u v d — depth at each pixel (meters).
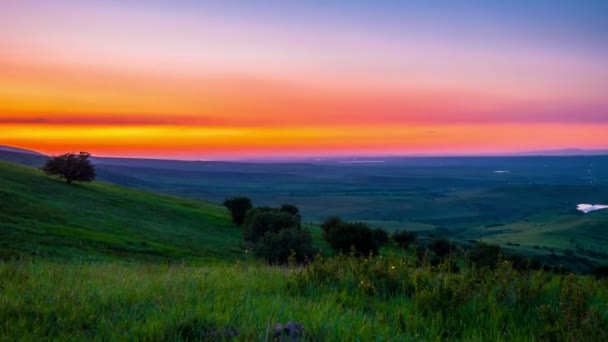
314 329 4.91
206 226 93.12
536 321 5.94
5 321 5.01
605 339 5.06
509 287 7.14
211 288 7.25
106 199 99.88
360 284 7.24
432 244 60.66
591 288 8.00
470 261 8.62
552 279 8.32
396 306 6.43
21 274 7.78
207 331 4.86
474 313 6.05
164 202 114.69
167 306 5.71
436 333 5.28
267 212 68.00
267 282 8.21
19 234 49.94
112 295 6.37
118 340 4.62
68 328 4.94
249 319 5.13
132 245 56.81
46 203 78.81
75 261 10.62
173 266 11.15
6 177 94.69
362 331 4.98
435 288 6.64
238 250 71.06
